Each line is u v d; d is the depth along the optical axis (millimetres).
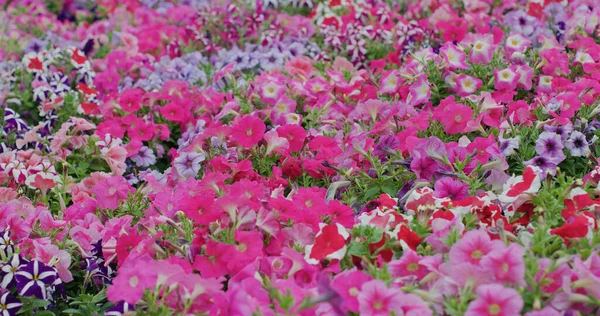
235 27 3195
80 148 2541
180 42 3227
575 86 2369
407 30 2939
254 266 1840
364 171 2174
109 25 3684
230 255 1871
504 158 2082
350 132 2344
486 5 3100
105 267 2076
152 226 2039
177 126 2688
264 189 2047
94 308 1985
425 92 2385
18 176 2344
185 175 2271
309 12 3496
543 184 1999
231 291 1765
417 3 3221
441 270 1780
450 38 2893
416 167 2070
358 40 2975
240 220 1914
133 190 2273
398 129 2273
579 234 1823
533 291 1738
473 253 1775
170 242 1929
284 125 2371
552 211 1907
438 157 2057
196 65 3020
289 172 2275
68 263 2037
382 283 1735
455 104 2234
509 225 1901
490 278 1741
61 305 2064
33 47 3324
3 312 1938
